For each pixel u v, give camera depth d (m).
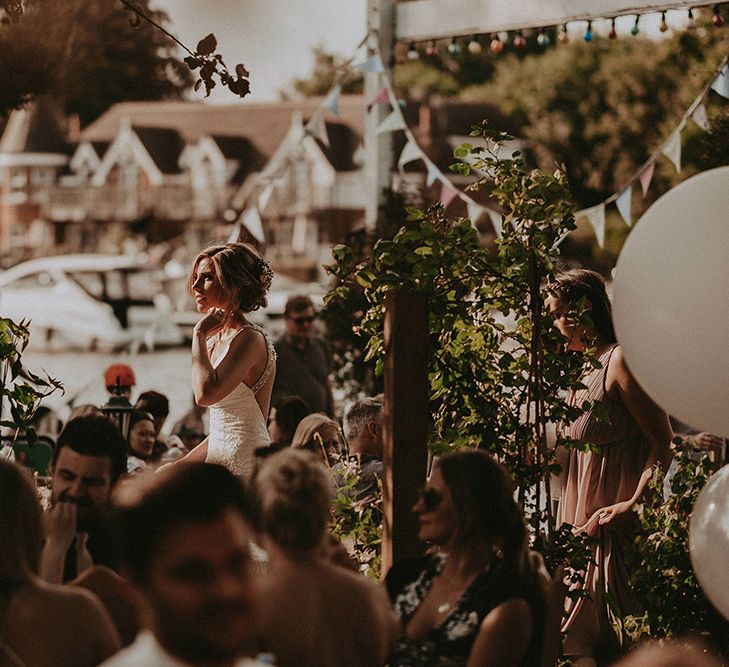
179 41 4.92
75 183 63.47
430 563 4.07
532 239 5.03
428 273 5.04
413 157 9.27
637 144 36.34
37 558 3.24
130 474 6.10
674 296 4.47
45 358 27.86
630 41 36.53
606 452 5.75
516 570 3.84
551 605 4.11
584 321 5.21
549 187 5.07
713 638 5.30
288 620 3.29
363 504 5.14
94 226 62.66
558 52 38.25
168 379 24.70
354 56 10.41
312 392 10.47
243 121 61.06
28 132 64.06
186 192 60.94
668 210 4.60
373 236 11.74
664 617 5.30
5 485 3.18
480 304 5.17
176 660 2.42
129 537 2.46
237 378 5.57
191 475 2.47
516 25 9.81
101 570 3.87
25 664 3.10
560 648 4.76
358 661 3.38
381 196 11.88
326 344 10.77
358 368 11.70
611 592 5.62
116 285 29.00
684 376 4.50
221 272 5.65
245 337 5.64
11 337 5.47
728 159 9.42
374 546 5.11
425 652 3.81
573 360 5.14
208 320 5.64
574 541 5.02
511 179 5.07
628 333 4.66
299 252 56.53
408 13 10.54
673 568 5.34
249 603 2.45
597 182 36.94
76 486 4.12
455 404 5.23
